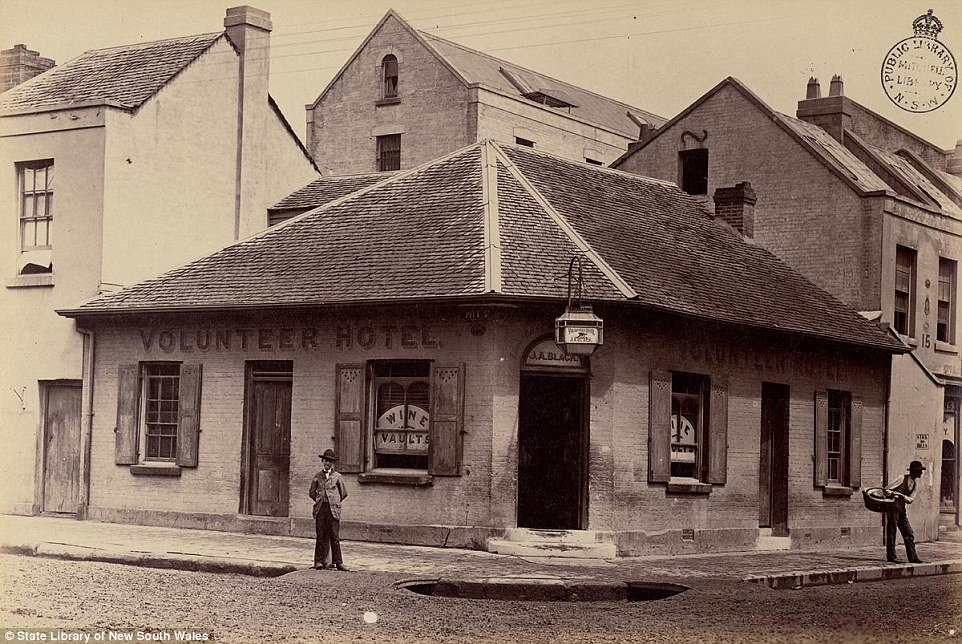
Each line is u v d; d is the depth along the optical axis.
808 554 25.03
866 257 30.86
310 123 47.31
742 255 29.12
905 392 30.33
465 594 17.41
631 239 25.05
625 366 22.42
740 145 33.16
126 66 28.91
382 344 22.66
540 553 21.03
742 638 13.69
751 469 25.38
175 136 27.86
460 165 25.55
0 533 21.97
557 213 23.81
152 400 25.22
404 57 45.31
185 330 24.73
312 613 14.49
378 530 22.34
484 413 21.62
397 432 22.66
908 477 24.08
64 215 26.56
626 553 22.17
